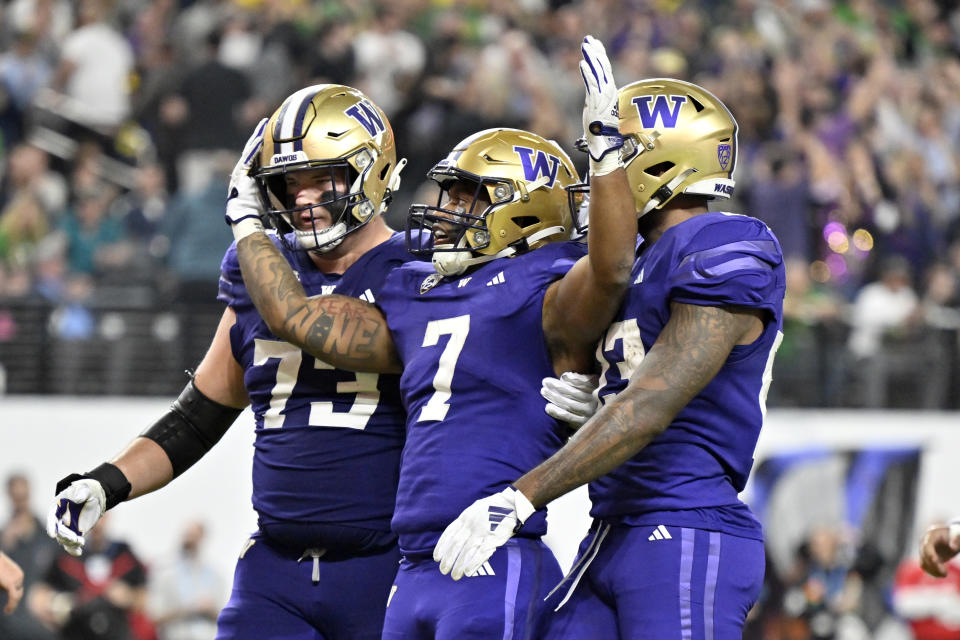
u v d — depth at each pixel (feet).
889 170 115.85
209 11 113.29
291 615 44.06
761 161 105.40
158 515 84.69
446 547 35.63
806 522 89.71
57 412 86.79
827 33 133.80
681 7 133.69
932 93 132.77
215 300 93.09
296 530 43.45
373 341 41.98
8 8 115.24
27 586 81.20
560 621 39.11
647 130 38.70
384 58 113.09
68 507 43.70
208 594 84.12
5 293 93.40
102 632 81.20
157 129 106.22
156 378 89.40
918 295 109.81
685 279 36.86
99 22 112.98
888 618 88.79
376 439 43.29
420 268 42.73
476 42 116.47
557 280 40.34
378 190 43.70
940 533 42.16
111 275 96.27
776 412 91.56
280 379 44.04
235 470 85.71
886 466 91.15
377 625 43.37
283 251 45.39
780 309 38.09
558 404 39.55
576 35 123.75
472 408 39.93
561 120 110.83
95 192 104.32
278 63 108.06
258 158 43.86
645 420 35.60
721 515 37.70
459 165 41.11
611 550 38.27
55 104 108.68
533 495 35.50
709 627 36.78
